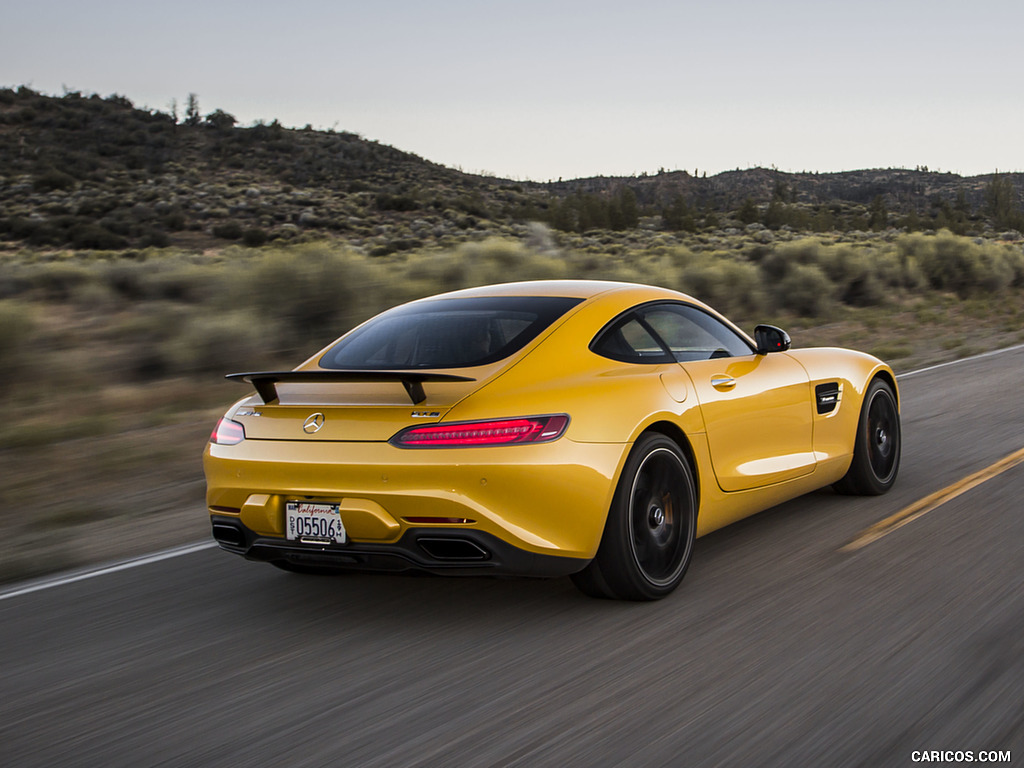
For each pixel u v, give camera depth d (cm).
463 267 1959
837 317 2248
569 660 346
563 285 473
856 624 368
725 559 473
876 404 593
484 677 333
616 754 269
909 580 421
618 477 387
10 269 2439
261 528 393
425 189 14162
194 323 1375
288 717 307
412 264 2038
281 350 1437
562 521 372
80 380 1236
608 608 405
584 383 396
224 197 10512
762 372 498
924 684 307
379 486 365
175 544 566
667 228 12269
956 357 1458
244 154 14950
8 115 14788
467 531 361
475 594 435
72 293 2192
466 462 359
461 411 368
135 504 684
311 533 381
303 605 433
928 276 2939
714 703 300
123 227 7694
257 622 412
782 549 484
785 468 503
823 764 257
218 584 476
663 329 458
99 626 416
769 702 299
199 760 278
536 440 368
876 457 593
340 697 322
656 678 324
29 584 491
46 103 15312
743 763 260
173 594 461
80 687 344
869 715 286
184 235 8181
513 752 273
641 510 406
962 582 414
